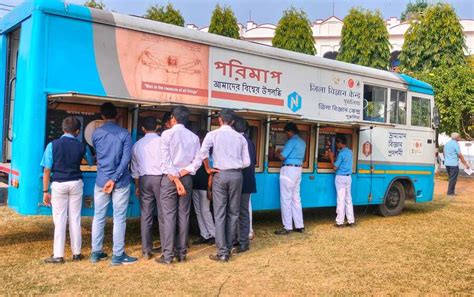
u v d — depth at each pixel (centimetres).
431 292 483
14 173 546
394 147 927
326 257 602
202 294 450
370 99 884
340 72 834
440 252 648
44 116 527
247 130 708
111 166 518
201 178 630
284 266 554
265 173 736
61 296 429
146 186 545
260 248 637
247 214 616
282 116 697
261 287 477
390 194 943
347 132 849
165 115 591
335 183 816
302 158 741
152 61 608
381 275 534
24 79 534
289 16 2194
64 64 540
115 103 572
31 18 530
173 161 532
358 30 2328
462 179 1805
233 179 562
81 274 491
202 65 657
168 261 539
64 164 512
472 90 1762
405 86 945
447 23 2209
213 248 623
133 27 591
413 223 870
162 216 544
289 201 733
